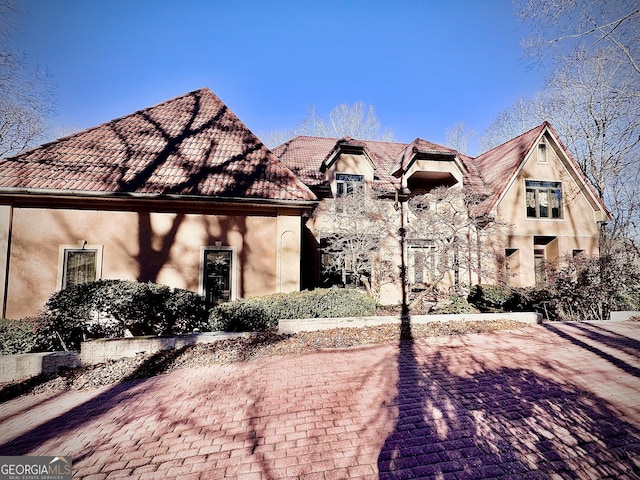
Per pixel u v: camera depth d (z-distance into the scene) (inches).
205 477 118.8
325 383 201.3
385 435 144.5
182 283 374.0
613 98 432.1
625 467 125.0
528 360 243.9
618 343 289.6
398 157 634.8
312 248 511.8
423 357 250.4
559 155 633.6
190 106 502.6
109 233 365.1
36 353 245.0
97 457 133.6
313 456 130.0
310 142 694.5
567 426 152.7
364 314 353.4
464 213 423.8
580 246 613.0
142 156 403.5
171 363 240.8
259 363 239.0
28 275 342.6
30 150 378.3
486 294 474.6
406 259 482.0
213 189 379.6
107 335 283.1
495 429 149.8
